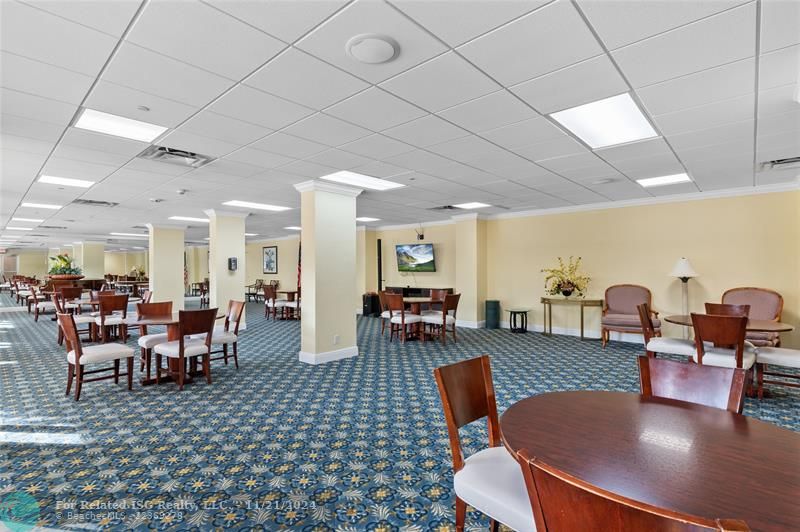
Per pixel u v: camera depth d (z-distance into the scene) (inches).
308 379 195.0
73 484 99.9
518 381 188.9
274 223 419.8
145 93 110.3
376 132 143.3
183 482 100.9
